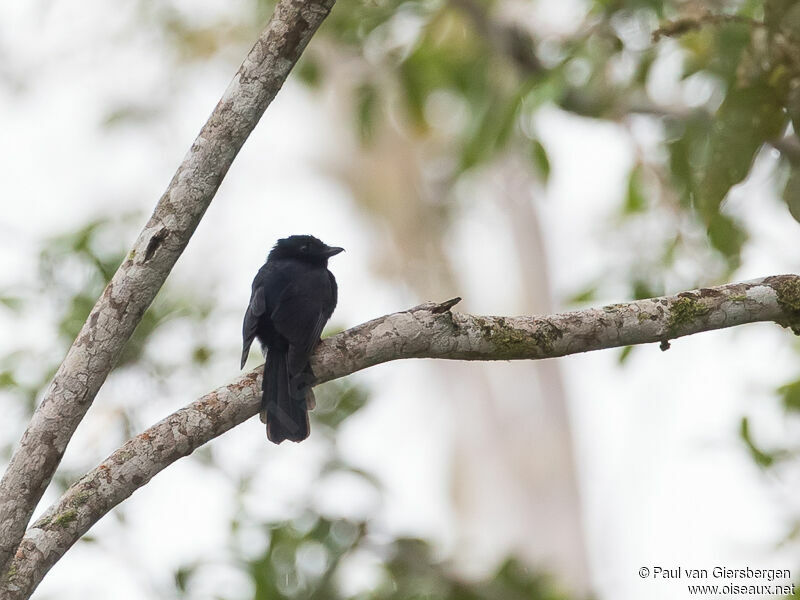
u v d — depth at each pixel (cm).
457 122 1633
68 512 679
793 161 1003
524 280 2278
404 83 1523
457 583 1150
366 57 1486
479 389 2361
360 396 1148
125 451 707
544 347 768
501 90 1412
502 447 2312
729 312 785
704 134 1134
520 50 1427
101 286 1123
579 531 2248
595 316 775
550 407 2328
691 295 788
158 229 688
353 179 2256
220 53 2016
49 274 1117
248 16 1686
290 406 769
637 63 1277
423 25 1466
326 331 1151
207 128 699
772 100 876
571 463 2312
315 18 700
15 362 1091
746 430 1183
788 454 1187
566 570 2197
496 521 2273
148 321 1105
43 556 667
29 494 659
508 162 2011
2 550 650
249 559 1075
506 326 767
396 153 2217
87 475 696
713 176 898
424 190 2231
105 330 680
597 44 1266
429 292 2245
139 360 1099
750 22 887
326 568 1091
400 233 2234
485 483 2306
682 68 1246
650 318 778
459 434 2350
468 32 1528
